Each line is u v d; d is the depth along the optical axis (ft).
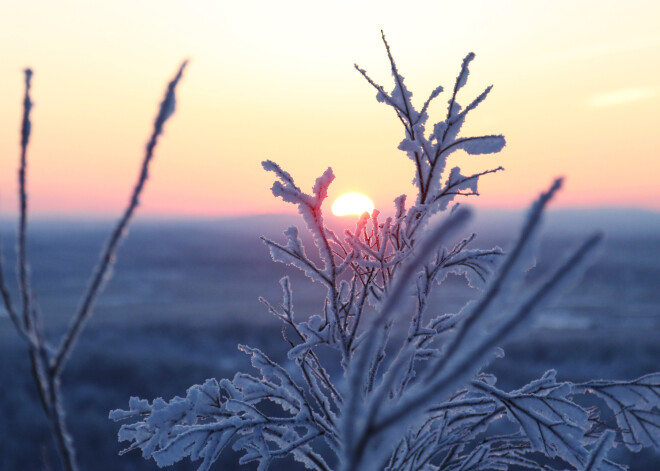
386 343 9.28
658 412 9.83
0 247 2.16
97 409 77.25
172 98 1.93
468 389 9.51
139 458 62.39
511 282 1.52
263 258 374.63
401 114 9.78
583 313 195.93
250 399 10.30
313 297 200.95
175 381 94.48
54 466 54.85
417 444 9.48
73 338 2.14
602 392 10.27
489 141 9.48
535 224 1.52
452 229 1.47
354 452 1.57
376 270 9.89
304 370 9.78
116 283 284.82
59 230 634.02
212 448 9.35
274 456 9.37
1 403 70.79
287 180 9.07
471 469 9.86
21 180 2.20
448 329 9.44
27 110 2.22
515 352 112.27
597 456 6.02
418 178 9.74
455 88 9.59
